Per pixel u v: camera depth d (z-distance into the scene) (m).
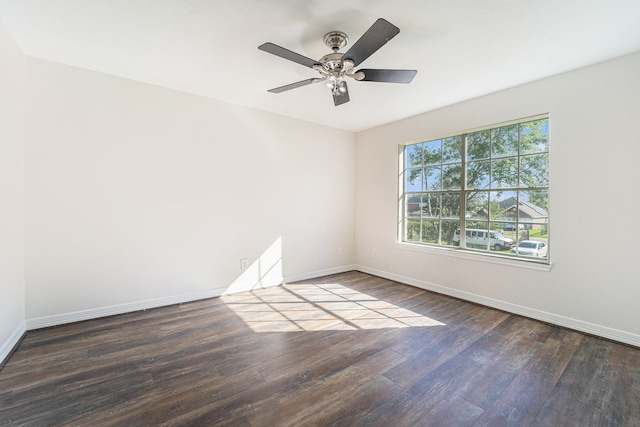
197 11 1.91
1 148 2.12
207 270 3.58
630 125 2.41
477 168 3.56
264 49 1.86
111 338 2.54
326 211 4.72
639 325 2.40
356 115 4.12
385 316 3.09
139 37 2.24
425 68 2.66
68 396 1.79
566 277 2.79
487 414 1.67
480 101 3.36
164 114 3.21
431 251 3.94
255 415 1.65
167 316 3.03
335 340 2.55
